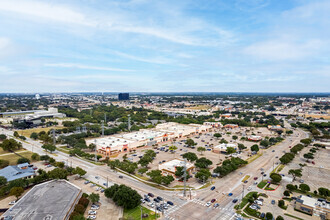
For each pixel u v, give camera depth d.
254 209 105.88
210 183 137.25
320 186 136.75
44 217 90.31
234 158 172.88
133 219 94.88
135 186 132.00
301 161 186.50
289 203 114.12
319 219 99.25
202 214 101.19
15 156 188.00
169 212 102.56
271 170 163.12
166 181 129.88
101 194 121.62
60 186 121.88
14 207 98.50
